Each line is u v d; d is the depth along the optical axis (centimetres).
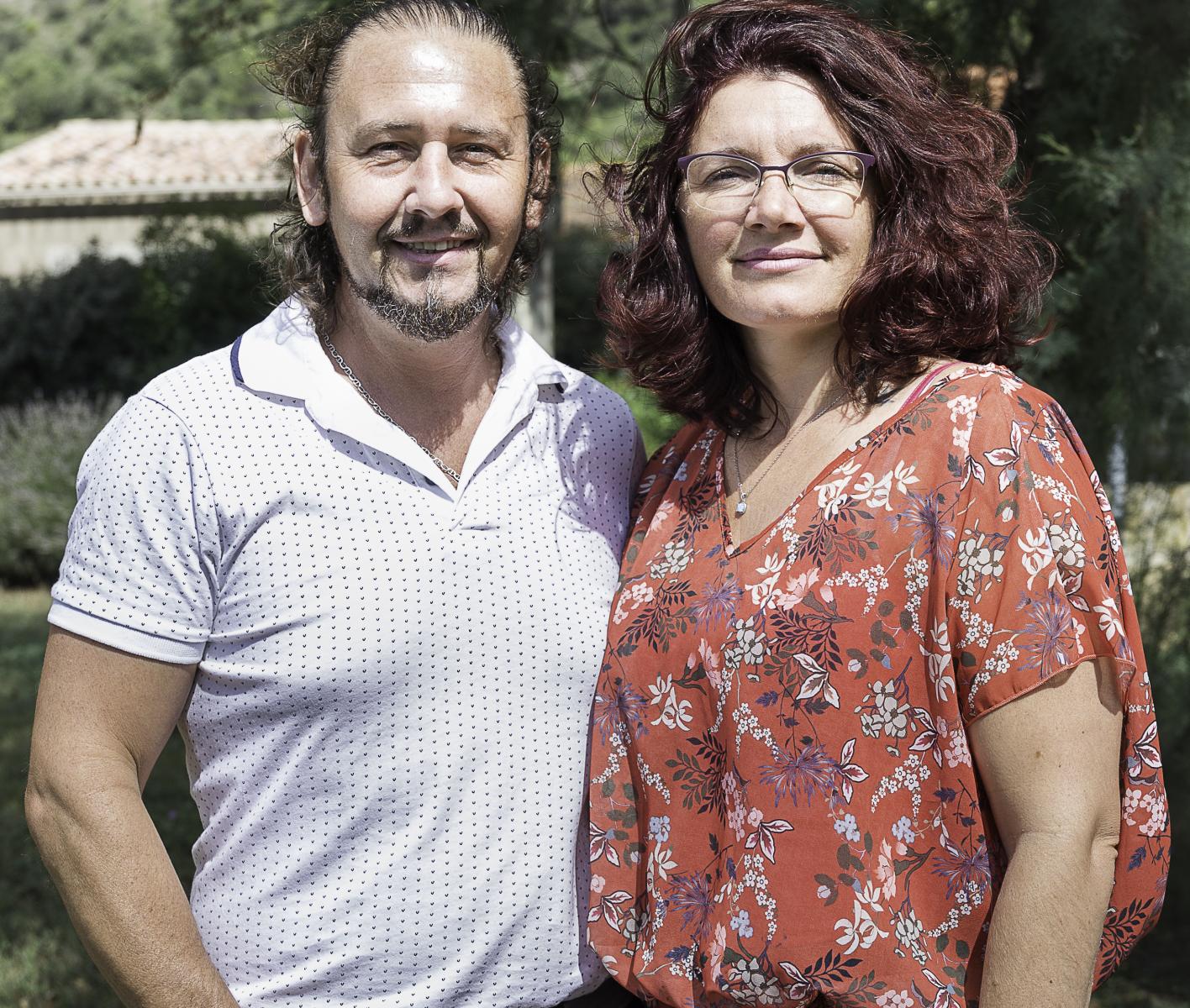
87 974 435
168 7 646
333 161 196
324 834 186
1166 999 412
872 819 172
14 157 1917
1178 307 396
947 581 169
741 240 186
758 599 181
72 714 182
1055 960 159
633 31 573
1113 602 168
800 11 188
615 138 230
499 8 382
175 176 1741
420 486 193
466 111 191
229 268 1327
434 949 186
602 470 217
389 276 193
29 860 521
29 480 1162
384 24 197
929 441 175
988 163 192
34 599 1098
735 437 201
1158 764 170
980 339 186
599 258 1070
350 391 194
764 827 177
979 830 170
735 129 185
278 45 224
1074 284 400
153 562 182
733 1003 182
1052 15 382
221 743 190
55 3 3247
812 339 191
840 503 178
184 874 485
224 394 189
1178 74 393
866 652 172
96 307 1348
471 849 189
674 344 202
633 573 203
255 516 185
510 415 203
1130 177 381
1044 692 164
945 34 399
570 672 198
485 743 191
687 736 189
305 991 185
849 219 183
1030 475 168
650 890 193
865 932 171
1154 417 418
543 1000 195
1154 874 172
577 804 198
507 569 196
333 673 185
